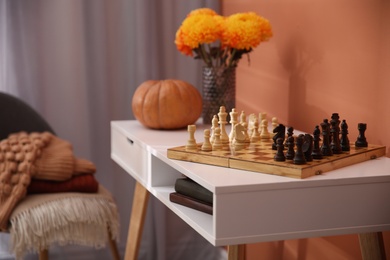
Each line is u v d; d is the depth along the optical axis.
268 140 1.82
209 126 2.26
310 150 1.51
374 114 1.84
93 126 2.92
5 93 2.55
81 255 2.95
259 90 2.54
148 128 2.23
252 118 1.88
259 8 2.52
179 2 2.92
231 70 2.25
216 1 2.92
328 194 1.46
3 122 2.52
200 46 2.23
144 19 2.88
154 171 1.88
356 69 1.91
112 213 2.35
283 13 2.33
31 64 2.82
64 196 2.29
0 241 2.85
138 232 2.23
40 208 2.23
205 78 2.27
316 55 2.12
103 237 2.35
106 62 2.89
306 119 2.20
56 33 2.83
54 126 2.88
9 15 2.77
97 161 2.94
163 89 2.14
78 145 2.91
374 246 1.71
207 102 2.28
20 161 2.31
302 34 2.20
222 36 2.15
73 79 2.87
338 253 2.03
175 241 3.05
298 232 1.45
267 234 1.42
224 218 1.39
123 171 2.97
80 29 2.85
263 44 2.48
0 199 2.25
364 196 1.49
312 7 2.13
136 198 2.24
